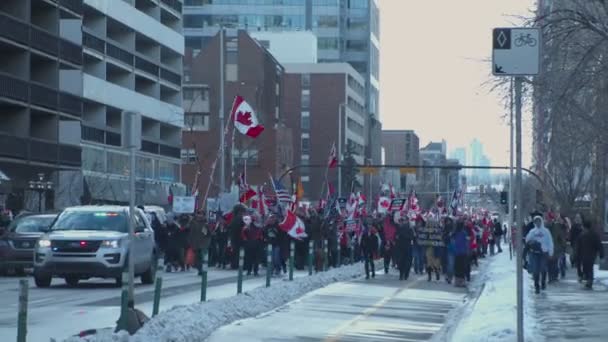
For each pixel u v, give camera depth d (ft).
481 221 242.99
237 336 66.95
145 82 322.55
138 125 64.64
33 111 229.25
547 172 190.39
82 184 254.88
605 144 109.29
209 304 77.56
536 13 100.83
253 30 554.87
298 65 518.78
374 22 632.79
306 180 511.40
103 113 280.72
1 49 221.05
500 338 64.80
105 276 107.14
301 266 158.20
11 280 125.59
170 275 141.59
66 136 244.42
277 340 65.82
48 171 241.35
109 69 295.48
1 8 221.66
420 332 73.92
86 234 106.42
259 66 396.57
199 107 390.42
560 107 98.53
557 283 126.62
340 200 195.31
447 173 623.77
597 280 133.39
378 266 178.19
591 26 94.68
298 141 513.45
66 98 241.76
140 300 94.17
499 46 50.62
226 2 576.20
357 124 560.61
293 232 131.85
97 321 74.74
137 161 303.89
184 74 409.69
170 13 342.44
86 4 265.54
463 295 113.80
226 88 394.11
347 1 604.90
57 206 244.01
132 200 64.49
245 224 139.13
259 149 351.87
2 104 217.36
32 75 237.45
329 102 515.50
